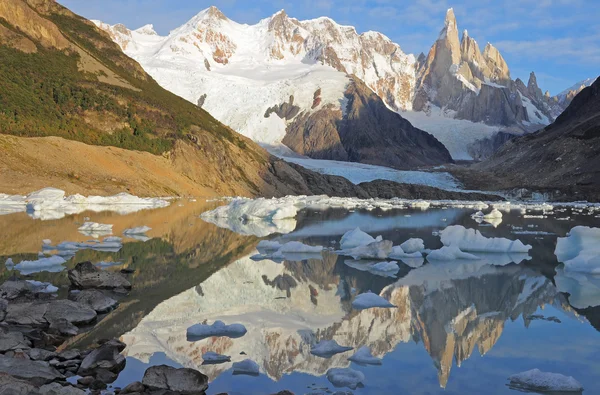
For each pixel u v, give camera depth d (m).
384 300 12.48
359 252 18.75
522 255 20.08
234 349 9.22
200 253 19.48
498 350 9.20
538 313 11.59
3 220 30.12
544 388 7.53
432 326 10.59
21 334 9.37
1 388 6.70
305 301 12.55
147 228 25.44
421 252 20.42
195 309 11.71
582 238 17.88
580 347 9.32
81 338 9.72
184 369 7.62
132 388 7.36
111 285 13.53
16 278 13.23
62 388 6.95
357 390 7.49
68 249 19.75
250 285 14.20
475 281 14.95
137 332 10.09
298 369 8.30
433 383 7.74
